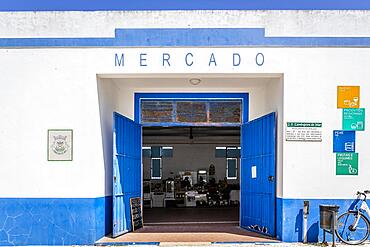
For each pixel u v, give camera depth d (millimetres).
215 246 8305
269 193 9203
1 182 8578
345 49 8742
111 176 9609
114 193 9055
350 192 8609
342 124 8672
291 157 8617
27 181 8578
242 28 8742
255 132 10109
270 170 9172
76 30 8742
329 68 8719
